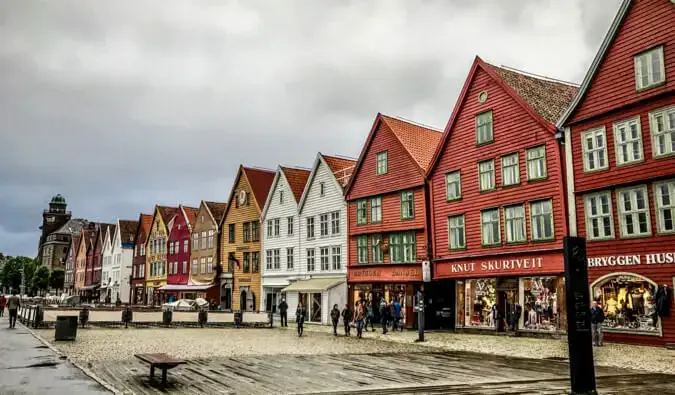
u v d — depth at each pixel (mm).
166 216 77188
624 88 24875
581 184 26375
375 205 39969
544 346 23609
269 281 51062
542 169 28516
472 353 21297
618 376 15367
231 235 57938
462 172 33438
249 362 18031
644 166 23781
